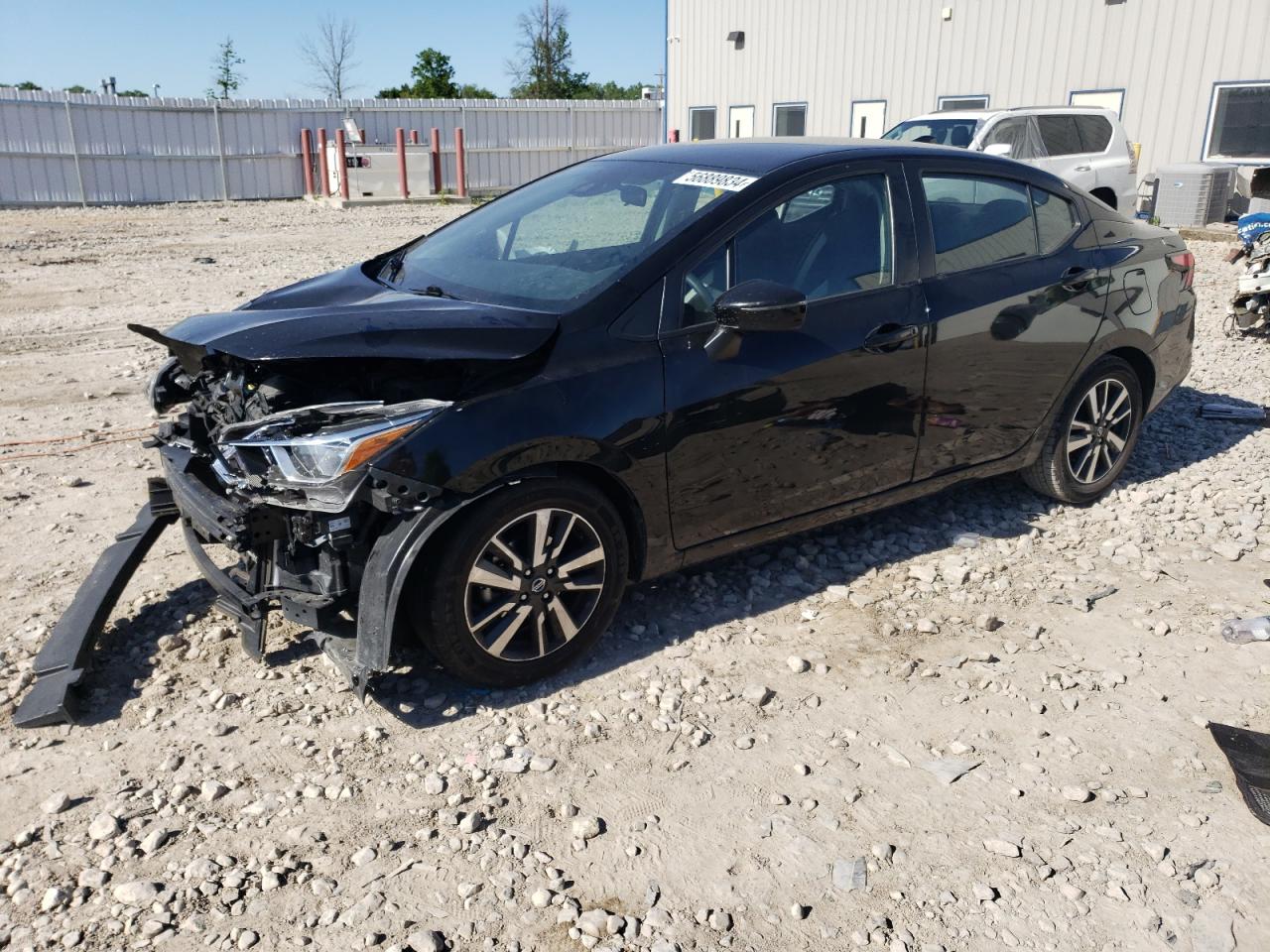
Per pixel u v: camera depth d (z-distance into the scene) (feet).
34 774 10.08
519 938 8.19
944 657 12.36
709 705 11.34
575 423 10.85
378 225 61.57
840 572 14.48
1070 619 13.32
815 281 12.75
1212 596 13.93
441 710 11.14
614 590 11.84
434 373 10.62
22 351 27.09
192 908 8.43
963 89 69.82
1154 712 11.34
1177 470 18.67
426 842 9.21
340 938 8.15
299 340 10.09
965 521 16.22
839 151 13.56
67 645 11.60
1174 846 9.32
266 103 81.30
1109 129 47.34
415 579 10.62
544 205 14.23
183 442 12.55
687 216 12.35
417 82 183.11
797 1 78.64
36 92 72.13
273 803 9.66
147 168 77.71
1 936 8.12
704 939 8.22
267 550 10.90
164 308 33.30
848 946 8.20
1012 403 14.93
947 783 10.13
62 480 17.51
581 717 11.08
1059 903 8.64
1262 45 56.90
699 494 12.12
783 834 9.41
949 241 14.10
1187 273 17.52
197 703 11.21
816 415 12.73
